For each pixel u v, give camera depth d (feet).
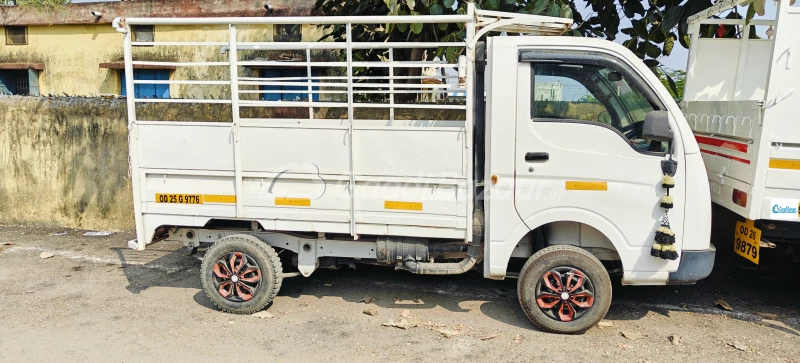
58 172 25.67
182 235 16.53
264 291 15.53
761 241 14.06
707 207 13.55
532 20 14.37
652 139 12.92
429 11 19.06
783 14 12.39
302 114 28.45
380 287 18.16
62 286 18.49
